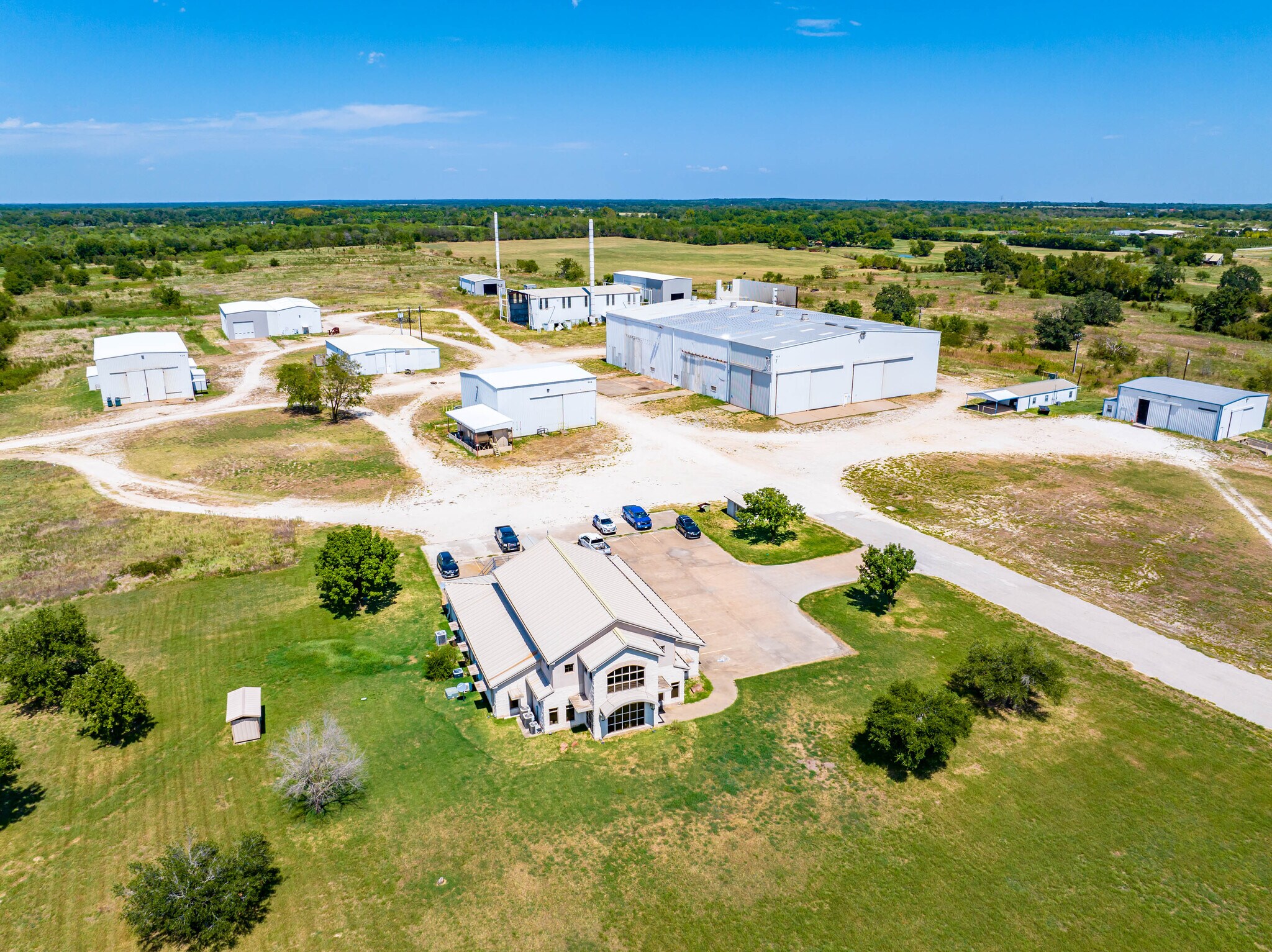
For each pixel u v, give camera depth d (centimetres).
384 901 2603
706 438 7400
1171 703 3625
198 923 2436
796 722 3512
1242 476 6444
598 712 3341
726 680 3816
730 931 2503
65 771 3206
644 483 6300
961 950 2448
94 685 3312
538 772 3203
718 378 8631
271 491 6138
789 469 6606
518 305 13075
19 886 2648
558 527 5469
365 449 7100
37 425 7712
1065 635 4194
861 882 2688
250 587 4681
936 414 8225
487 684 3469
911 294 15025
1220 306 12438
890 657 4000
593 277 13775
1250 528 5488
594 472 6525
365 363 9725
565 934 2489
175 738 3403
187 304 14300
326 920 2536
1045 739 3403
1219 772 3203
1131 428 7744
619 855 2795
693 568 4925
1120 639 4156
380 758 3278
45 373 9669
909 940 2480
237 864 2578
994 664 3525
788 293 12044
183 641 4112
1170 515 5716
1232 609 4450
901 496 6091
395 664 3944
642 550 5156
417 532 5394
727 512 5725
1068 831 2908
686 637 3775
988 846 2839
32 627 3731
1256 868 2744
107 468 6544
